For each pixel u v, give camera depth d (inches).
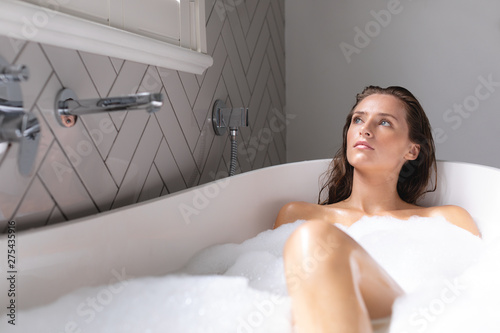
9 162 30.4
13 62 30.6
